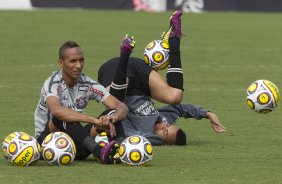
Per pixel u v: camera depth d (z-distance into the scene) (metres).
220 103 36.75
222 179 19.97
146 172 20.75
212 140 27.09
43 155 21.64
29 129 28.86
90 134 23.50
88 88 23.03
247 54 60.97
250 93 25.38
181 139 25.69
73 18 97.06
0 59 54.25
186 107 26.92
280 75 48.19
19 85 41.81
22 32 76.62
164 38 26.12
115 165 21.78
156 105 36.66
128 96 25.89
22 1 116.06
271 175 20.61
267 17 107.69
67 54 22.27
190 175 20.45
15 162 21.36
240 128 29.97
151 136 25.50
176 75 25.48
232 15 110.19
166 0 115.81
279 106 35.84
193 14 110.31
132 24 89.31
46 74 46.62
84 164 21.92
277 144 26.33
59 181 19.47
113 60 26.08
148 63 26.02
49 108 22.25
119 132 22.78
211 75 47.62
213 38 75.12
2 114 32.50
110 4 116.44
